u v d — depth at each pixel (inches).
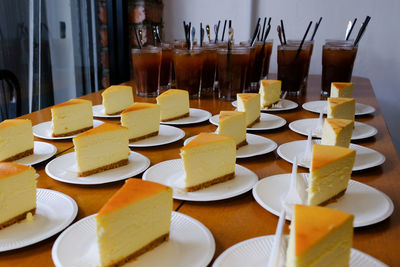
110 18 93.4
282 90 68.7
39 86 76.6
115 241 21.0
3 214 23.7
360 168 33.1
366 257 20.5
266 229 24.7
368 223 24.0
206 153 29.3
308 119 50.1
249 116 46.3
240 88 62.6
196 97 65.6
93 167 32.4
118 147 33.9
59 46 81.4
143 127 42.1
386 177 32.6
